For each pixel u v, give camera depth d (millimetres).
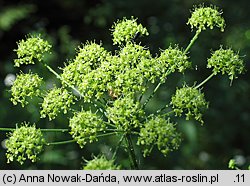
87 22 14688
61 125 10398
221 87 12828
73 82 5355
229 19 14516
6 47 13883
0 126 10836
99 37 14578
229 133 12477
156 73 5180
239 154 12383
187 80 12328
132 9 14594
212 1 14695
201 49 13328
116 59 5234
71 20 14867
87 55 5387
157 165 11188
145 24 14523
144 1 14547
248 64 13367
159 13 14516
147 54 5281
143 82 5270
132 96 5090
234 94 12797
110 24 14648
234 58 5520
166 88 11906
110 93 5215
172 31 14102
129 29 5520
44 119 10461
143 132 4832
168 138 4797
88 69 5312
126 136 5016
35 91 5625
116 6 14680
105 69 5215
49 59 11648
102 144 10664
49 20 14734
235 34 14211
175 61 5297
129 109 4977
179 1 14602
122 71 5195
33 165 10242
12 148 5180
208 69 12961
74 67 5367
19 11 13852
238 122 12633
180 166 11398
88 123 4996
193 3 14570
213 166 11953
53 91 5375
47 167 10234
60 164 10352
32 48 5777
